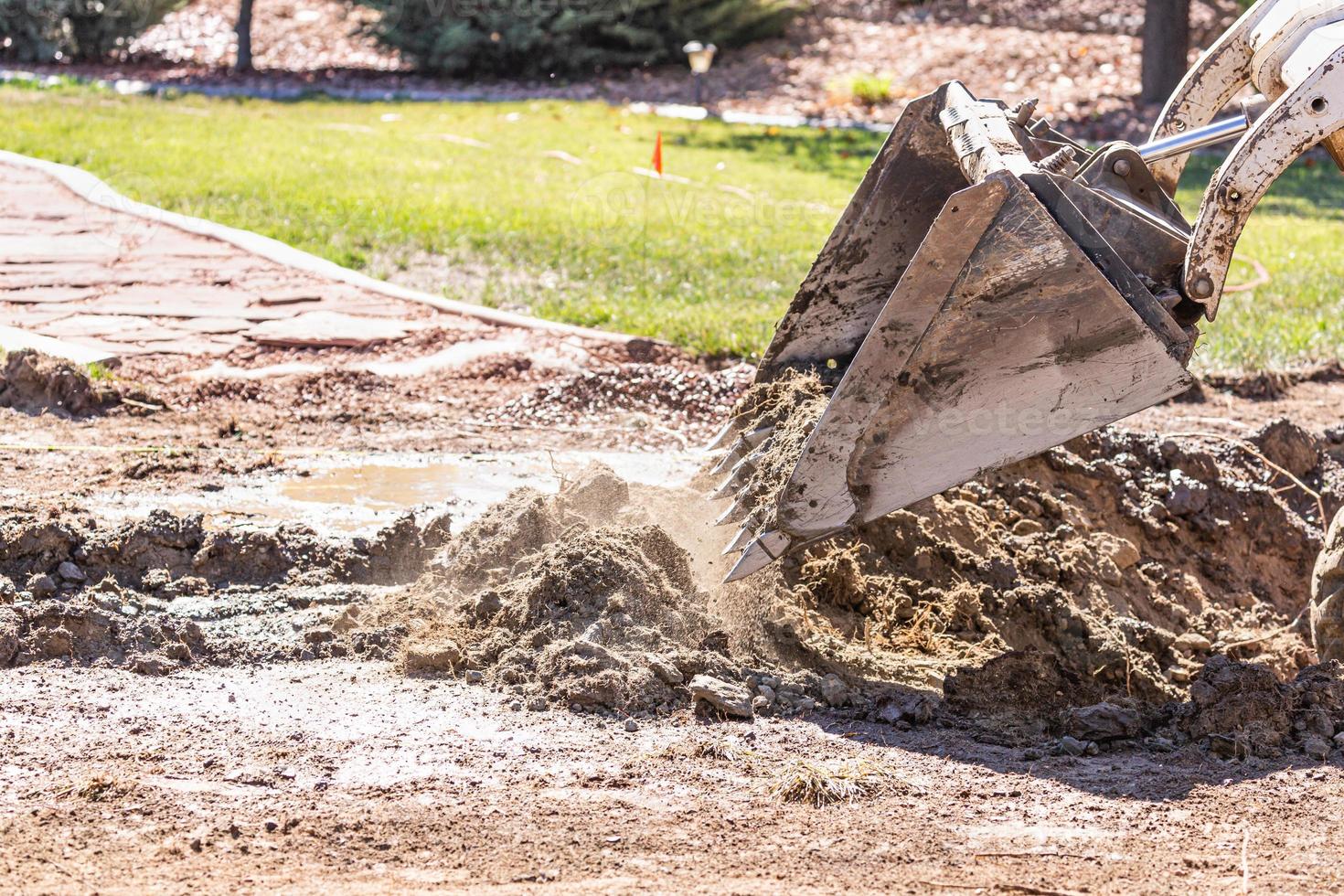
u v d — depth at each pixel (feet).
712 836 27.45
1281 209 131.23
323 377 65.67
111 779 28.43
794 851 26.89
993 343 34.35
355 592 41.14
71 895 23.70
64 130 131.13
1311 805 29.89
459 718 32.91
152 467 52.31
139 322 71.82
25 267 80.02
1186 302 36.47
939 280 34.12
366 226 96.53
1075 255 33.47
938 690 36.24
